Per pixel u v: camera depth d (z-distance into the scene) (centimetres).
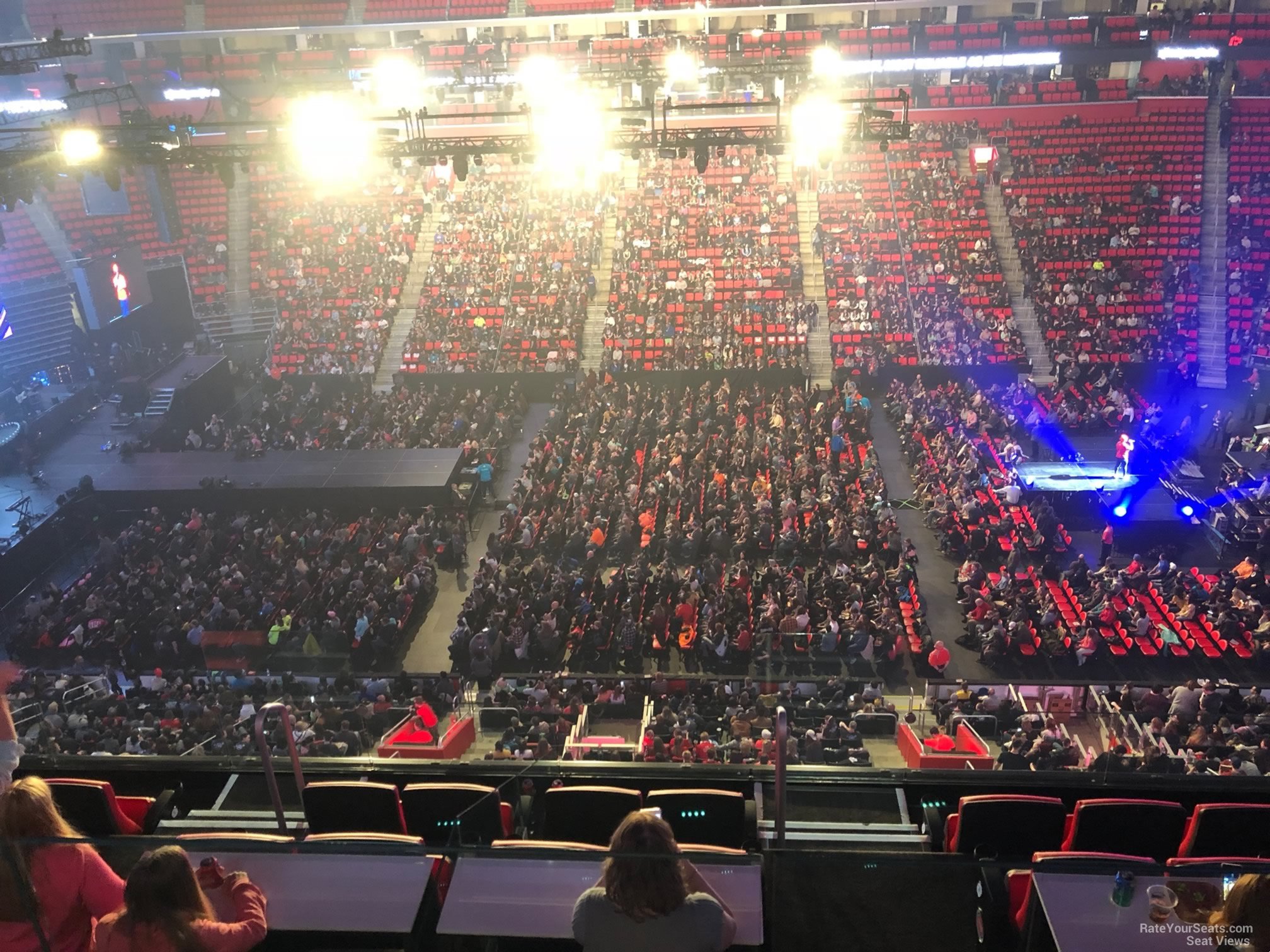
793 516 3275
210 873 490
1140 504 3503
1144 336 4688
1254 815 666
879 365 4600
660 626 2811
